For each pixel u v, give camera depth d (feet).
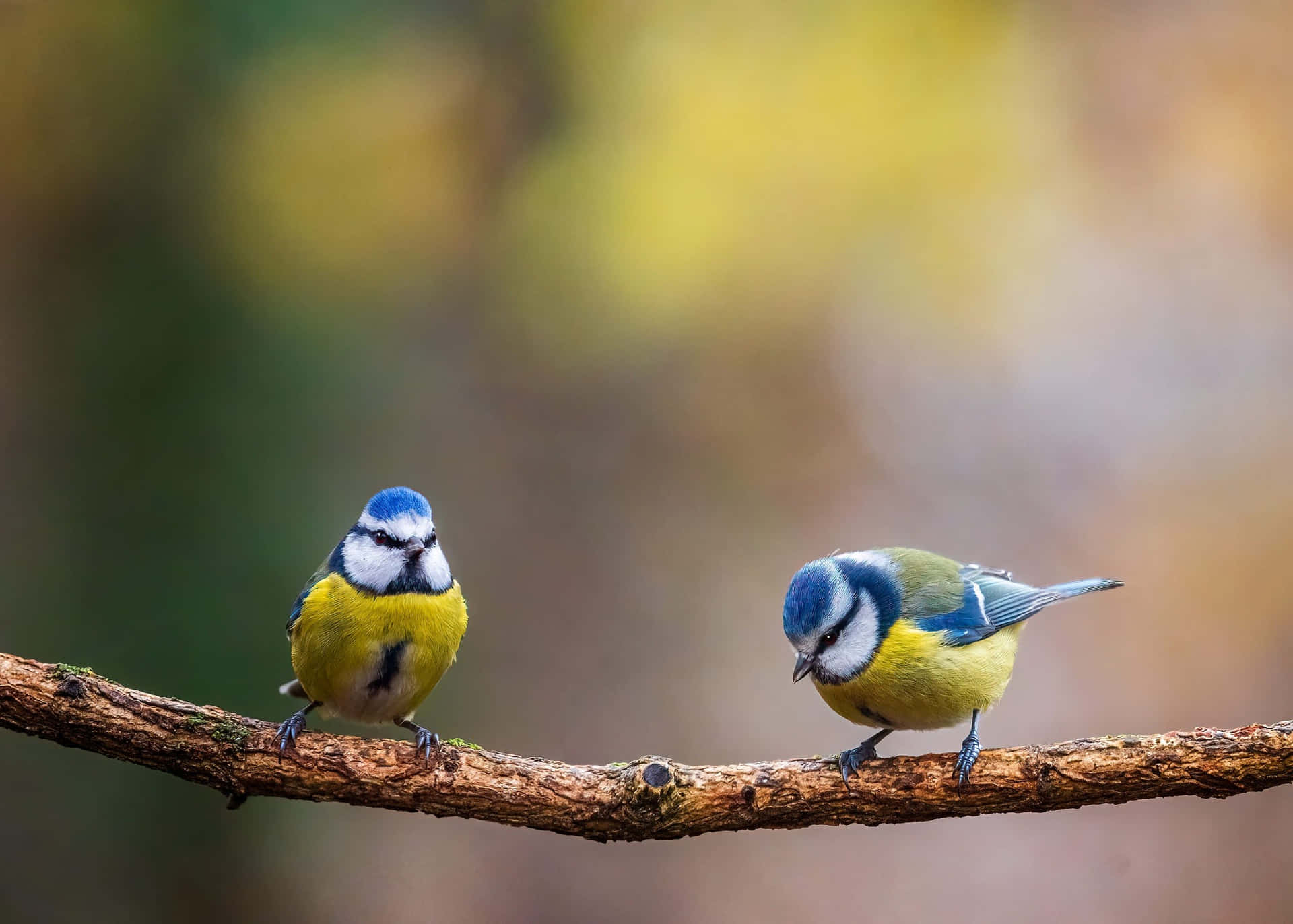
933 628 22.71
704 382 45.55
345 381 36.01
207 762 19.11
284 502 32.78
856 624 22.89
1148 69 43.96
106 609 30.78
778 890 38.50
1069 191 42.68
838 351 43.91
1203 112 43.80
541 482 44.86
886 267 40.93
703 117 38.17
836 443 46.52
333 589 22.17
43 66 34.14
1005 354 44.96
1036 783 19.40
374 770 19.19
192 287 33.58
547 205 38.78
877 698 22.95
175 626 30.68
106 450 32.09
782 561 45.27
